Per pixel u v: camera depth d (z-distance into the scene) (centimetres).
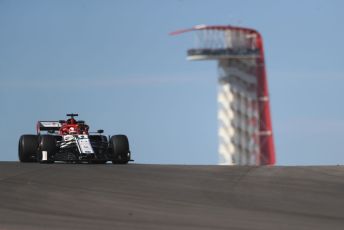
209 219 3866
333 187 4847
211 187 4875
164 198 4478
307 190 4747
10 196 4512
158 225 3700
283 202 4372
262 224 3744
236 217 3925
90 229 3584
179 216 3941
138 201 4369
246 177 5294
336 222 3816
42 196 4516
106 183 5012
